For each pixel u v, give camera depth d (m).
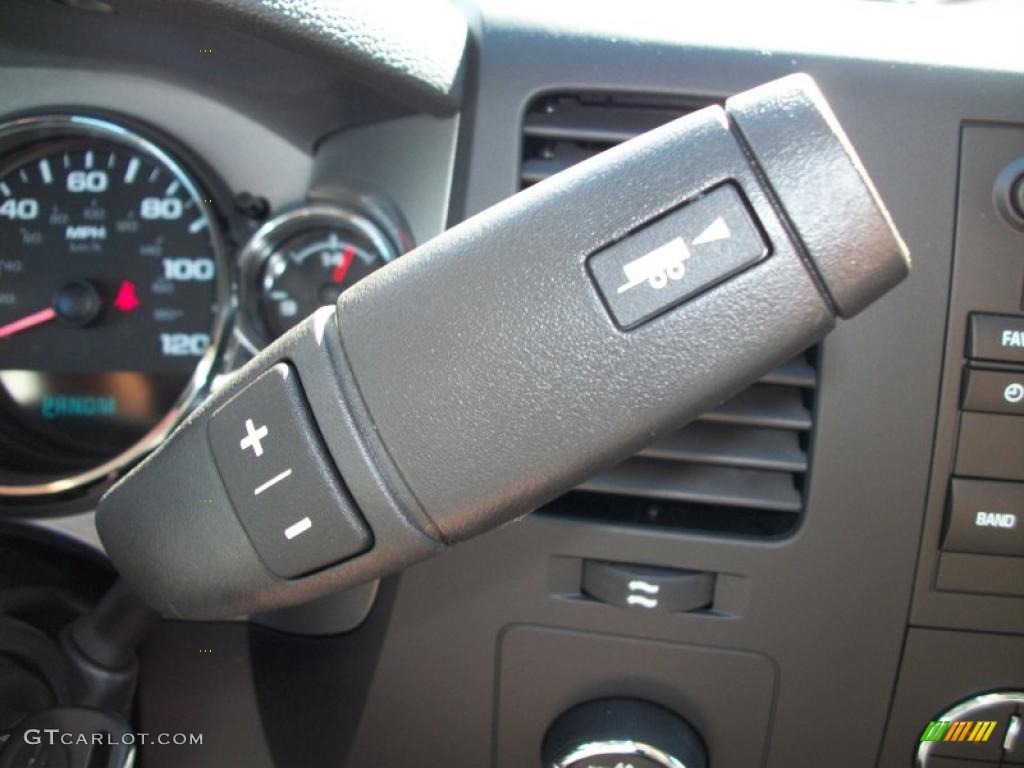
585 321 0.48
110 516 0.63
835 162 0.45
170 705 0.98
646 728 0.90
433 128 0.85
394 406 0.51
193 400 0.93
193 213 0.97
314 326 0.54
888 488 0.83
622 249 0.48
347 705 0.95
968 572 0.83
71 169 0.98
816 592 0.85
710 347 0.48
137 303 0.99
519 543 0.87
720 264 0.46
